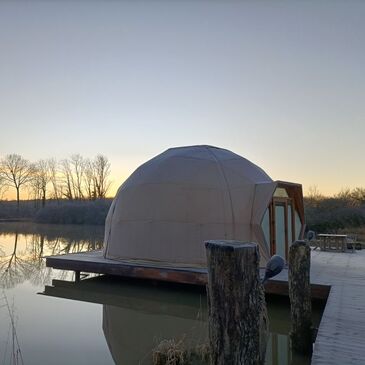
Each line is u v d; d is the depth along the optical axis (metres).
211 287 2.62
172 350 5.31
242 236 9.88
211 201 10.16
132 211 10.84
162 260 9.98
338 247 13.91
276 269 3.32
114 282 10.73
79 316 7.67
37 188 52.53
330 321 5.13
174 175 10.74
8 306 8.31
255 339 2.61
